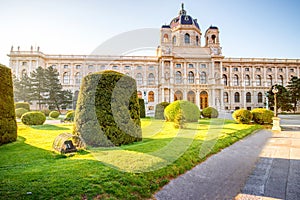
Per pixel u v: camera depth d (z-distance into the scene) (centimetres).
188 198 370
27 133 1042
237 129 1266
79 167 443
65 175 395
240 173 506
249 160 625
